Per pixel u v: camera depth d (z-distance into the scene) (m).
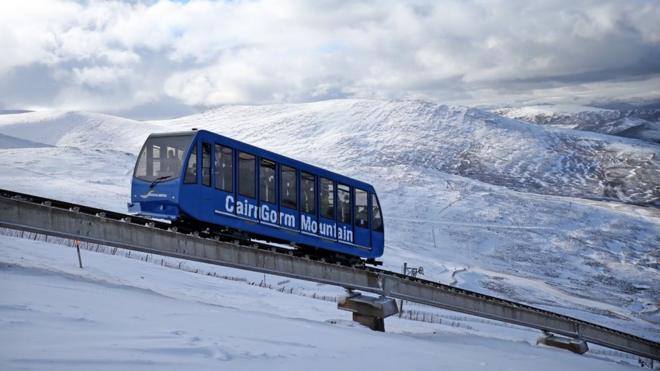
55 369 8.03
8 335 9.77
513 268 111.44
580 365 24.30
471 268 98.75
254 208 24.17
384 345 16.81
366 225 30.66
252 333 13.98
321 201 27.61
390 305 25.77
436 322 40.97
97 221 18.30
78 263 30.16
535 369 18.30
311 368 10.75
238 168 23.67
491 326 49.25
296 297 36.47
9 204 16.53
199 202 22.11
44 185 87.25
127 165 123.88
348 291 26.42
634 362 46.41
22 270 18.48
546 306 78.31
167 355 9.74
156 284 28.03
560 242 131.62
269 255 22.73
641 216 160.88
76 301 14.22
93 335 10.59
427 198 152.50
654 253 132.75
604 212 157.00
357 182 30.33
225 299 26.70
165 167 22.12
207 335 12.27
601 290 104.44
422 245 116.69
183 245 20.12
